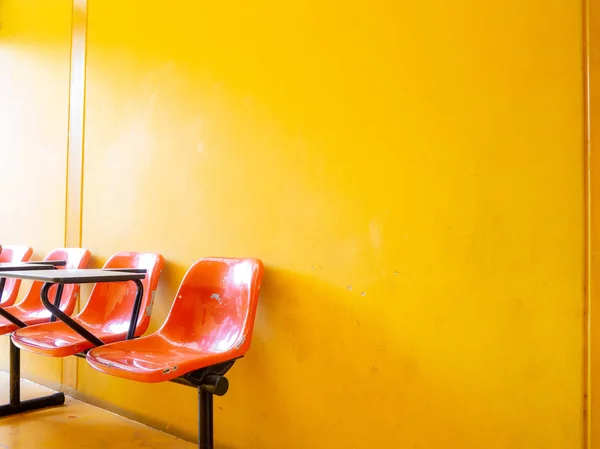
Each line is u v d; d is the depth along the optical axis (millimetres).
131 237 2750
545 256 1529
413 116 1799
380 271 1854
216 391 1776
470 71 1685
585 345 1458
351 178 1940
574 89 1495
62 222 3203
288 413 2082
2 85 3820
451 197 1708
